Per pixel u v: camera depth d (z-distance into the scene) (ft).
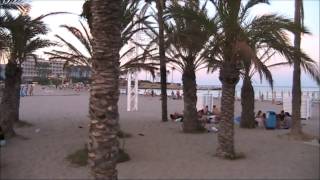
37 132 58.54
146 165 38.27
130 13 49.67
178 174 34.91
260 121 71.92
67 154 42.22
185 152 45.01
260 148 48.57
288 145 51.03
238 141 53.72
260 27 41.52
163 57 59.82
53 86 338.75
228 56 42.09
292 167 38.24
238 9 40.91
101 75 25.75
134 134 58.59
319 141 52.75
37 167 36.86
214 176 34.32
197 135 58.54
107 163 25.31
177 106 127.03
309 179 33.73
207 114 79.61
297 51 43.88
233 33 40.93
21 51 55.72
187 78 61.93
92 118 25.70
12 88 53.21
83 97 177.58
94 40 26.35
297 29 42.42
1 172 34.99
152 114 95.09
